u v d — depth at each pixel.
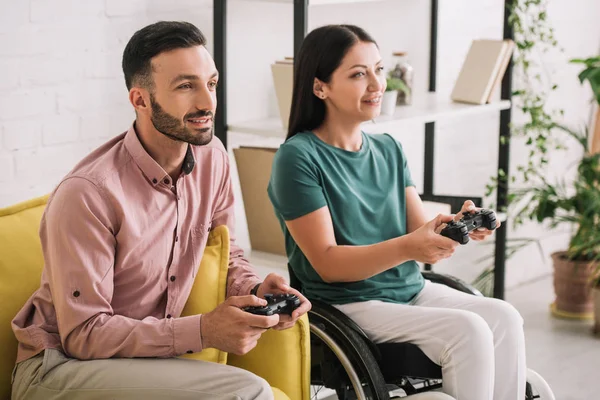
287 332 2.07
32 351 1.93
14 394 1.92
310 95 2.37
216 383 1.79
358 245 2.34
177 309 2.03
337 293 2.32
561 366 3.30
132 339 1.84
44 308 1.95
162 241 1.98
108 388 1.82
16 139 2.49
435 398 2.12
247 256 2.85
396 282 2.38
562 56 4.09
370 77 2.34
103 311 1.87
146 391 1.80
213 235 2.17
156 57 1.89
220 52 2.80
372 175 2.40
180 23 1.93
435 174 3.70
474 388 2.15
